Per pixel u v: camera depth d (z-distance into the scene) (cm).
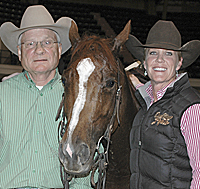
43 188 173
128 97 198
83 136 150
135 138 173
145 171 159
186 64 203
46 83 188
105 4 1652
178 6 1652
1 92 176
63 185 178
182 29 1484
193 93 149
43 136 176
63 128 168
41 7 186
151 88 185
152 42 172
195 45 182
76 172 147
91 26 1448
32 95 179
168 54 168
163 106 154
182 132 145
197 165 138
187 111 143
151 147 154
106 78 154
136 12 1661
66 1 1603
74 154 146
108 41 179
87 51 159
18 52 198
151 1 1631
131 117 204
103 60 156
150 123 157
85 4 1627
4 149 176
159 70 167
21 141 174
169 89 153
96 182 192
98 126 157
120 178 203
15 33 187
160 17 1622
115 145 198
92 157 158
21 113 176
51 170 176
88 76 151
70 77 154
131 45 207
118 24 1524
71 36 182
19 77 183
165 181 148
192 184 139
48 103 180
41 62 177
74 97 152
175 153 145
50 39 183
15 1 1450
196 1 1622
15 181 170
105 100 156
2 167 174
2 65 892
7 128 174
